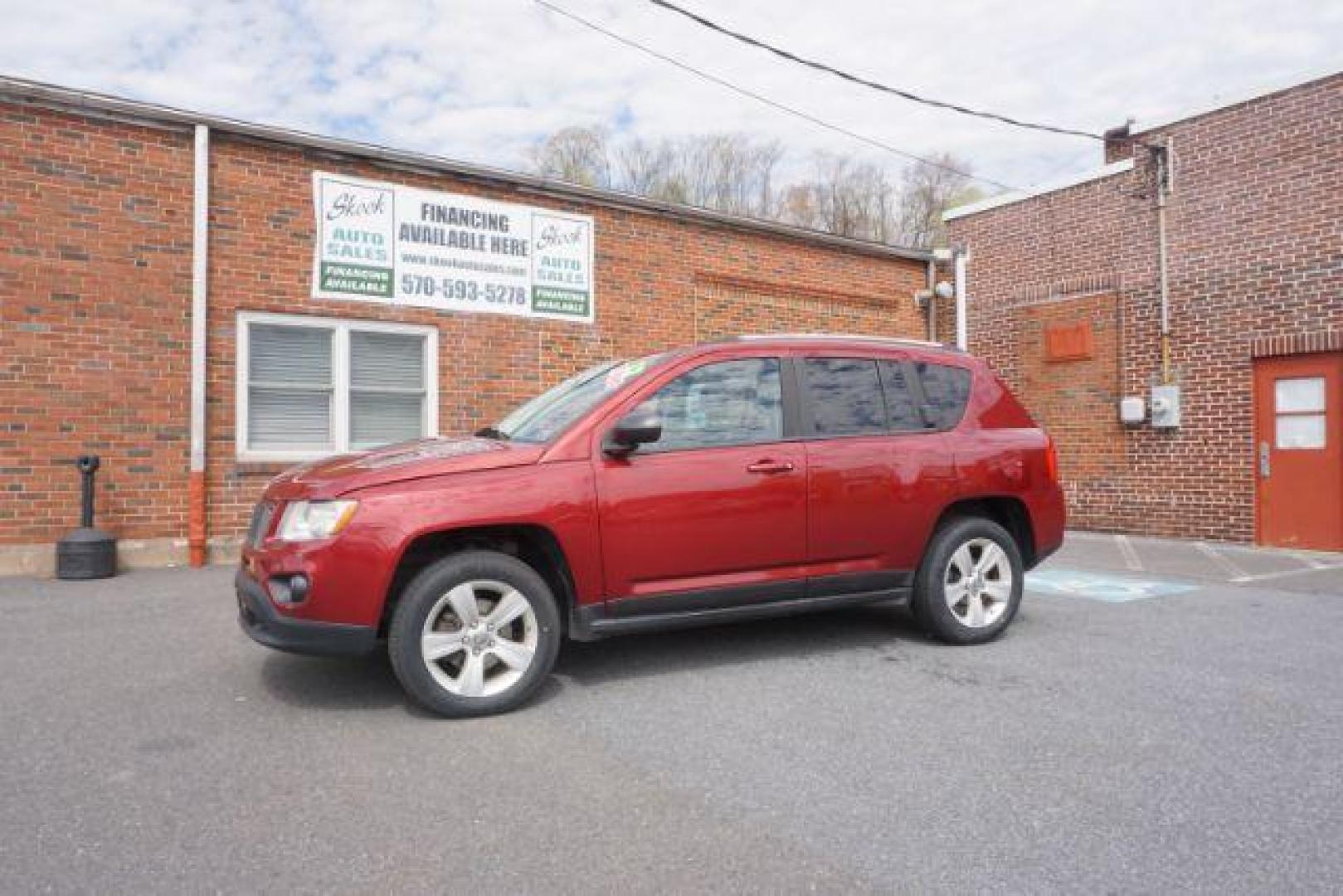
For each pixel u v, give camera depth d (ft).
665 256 37.63
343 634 12.92
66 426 25.94
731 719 13.16
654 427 14.38
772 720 13.12
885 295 44.88
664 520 14.74
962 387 18.37
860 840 9.29
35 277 25.57
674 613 15.06
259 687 14.83
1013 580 18.06
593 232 35.65
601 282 35.86
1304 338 33.32
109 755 11.72
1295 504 33.78
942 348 18.62
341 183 30.30
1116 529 39.45
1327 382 33.09
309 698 14.25
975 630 17.57
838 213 112.37
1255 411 34.91
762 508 15.51
